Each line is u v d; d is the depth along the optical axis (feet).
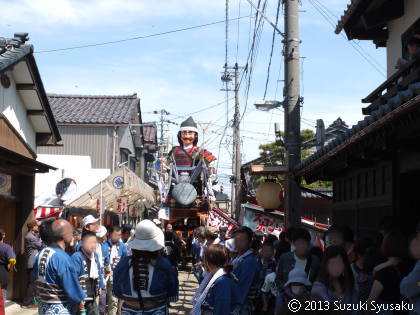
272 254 24.99
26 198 44.01
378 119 17.89
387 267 15.56
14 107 43.19
